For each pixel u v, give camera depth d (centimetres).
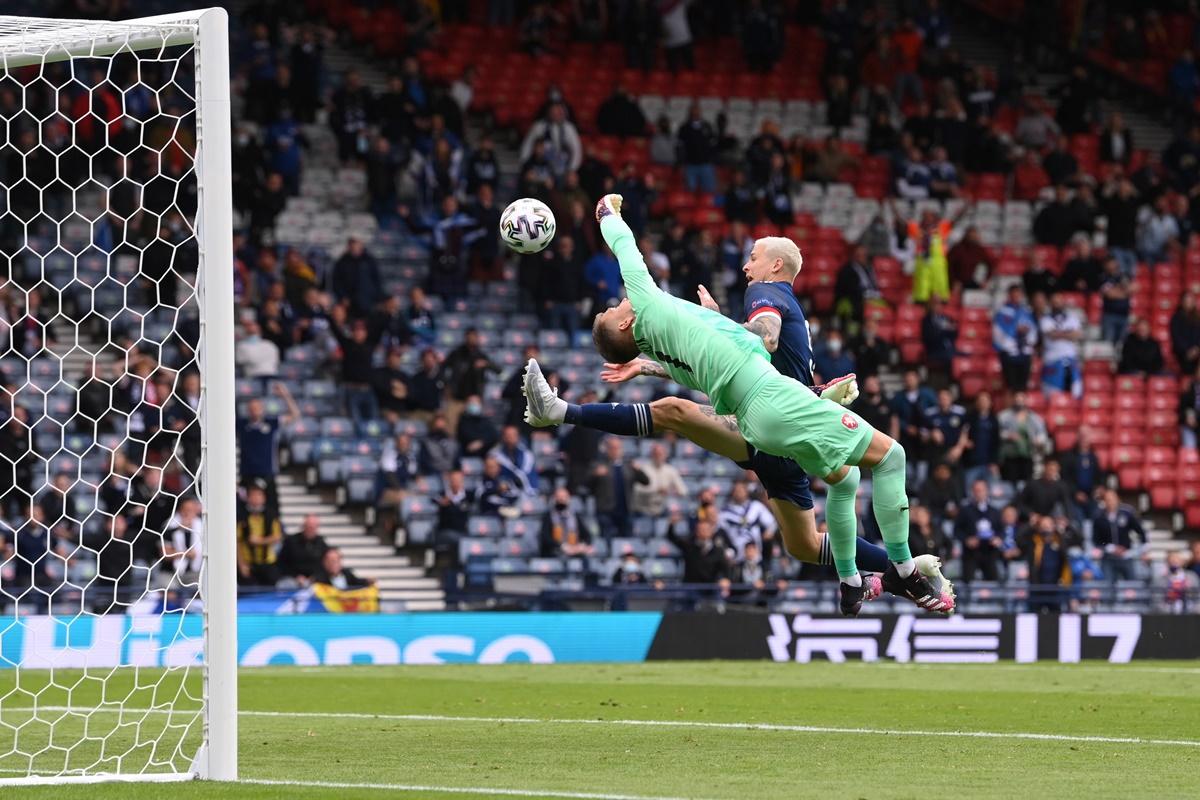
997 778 2609
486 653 5691
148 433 6144
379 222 8069
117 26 2772
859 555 3059
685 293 7844
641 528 6644
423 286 7944
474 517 6450
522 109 9138
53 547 5719
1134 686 4675
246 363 6869
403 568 6588
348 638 5584
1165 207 8869
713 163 8744
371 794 2361
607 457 6575
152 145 7306
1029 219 9162
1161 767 2770
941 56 9781
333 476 6788
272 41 8275
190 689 4422
